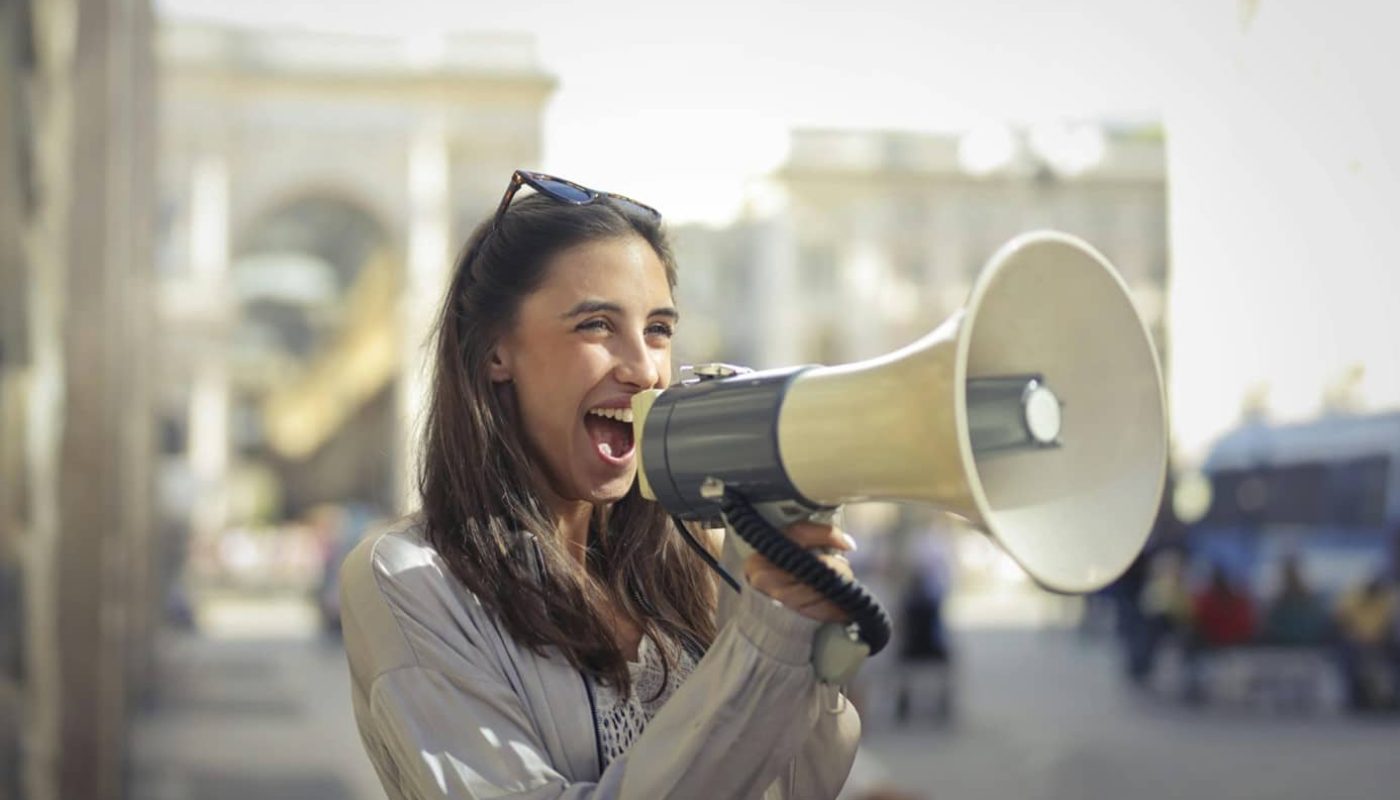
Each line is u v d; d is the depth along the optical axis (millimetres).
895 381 1044
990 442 1073
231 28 43656
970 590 28531
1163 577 14180
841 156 37594
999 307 1085
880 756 10312
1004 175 22203
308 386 55750
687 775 1105
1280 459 15328
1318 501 15031
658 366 1444
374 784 9180
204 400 45219
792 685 1117
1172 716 12336
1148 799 8609
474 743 1216
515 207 1455
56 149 6641
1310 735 11055
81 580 6996
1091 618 19625
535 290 1397
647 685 1412
